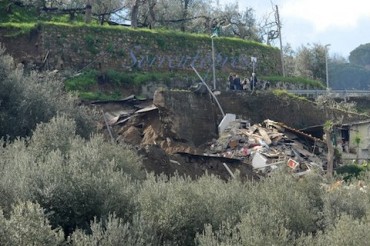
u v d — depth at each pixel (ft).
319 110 194.80
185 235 64.08
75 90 175.63
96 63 196.24
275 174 94.17
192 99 169.48
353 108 227.81
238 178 97.45
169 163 121.08
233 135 165.37
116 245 53.98
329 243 63.67
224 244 56.39
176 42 215.31
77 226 60.85
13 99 114.52
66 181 63.16
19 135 110.11
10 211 57.57
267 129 172.55
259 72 237.86
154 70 207.62
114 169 80.53
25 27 193.67
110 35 202.69
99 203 63.00
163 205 64.69
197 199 66.74
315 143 173.17
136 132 158.92
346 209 83.71
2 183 61.31
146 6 248.93
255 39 289.74
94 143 90.99
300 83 242.99
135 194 66.74
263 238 58.44
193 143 164.45
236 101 180.86
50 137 91.30
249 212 65.21
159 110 162.71
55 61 189.57
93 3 241.96
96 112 143.23
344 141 191.62
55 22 201.87
